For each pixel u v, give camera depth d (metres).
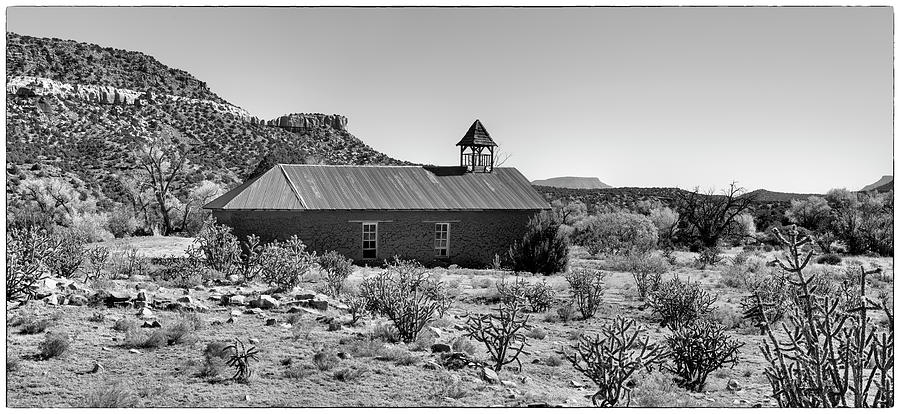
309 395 10.45
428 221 35.53
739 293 25.27
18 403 9.50
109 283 19.16
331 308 17.81
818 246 48.41
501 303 21.12
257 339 13.56
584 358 10.79
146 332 13.47
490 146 39.91
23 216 48.84
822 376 8.28
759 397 11.45
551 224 34.94
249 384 10.83
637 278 25.16
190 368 11.50
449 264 35.81
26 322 13.67
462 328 16.44
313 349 13.02
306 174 35.75
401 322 14.41
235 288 20.25
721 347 12.97
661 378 12.02
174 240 46.31
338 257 29.12
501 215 36.78
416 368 12.12
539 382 11.98
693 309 17.88
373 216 34.56
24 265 16.56
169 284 20.88
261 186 34.09
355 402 10.17
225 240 23.97
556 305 21.34
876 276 28.53
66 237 24.31
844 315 8.23
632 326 17.95
